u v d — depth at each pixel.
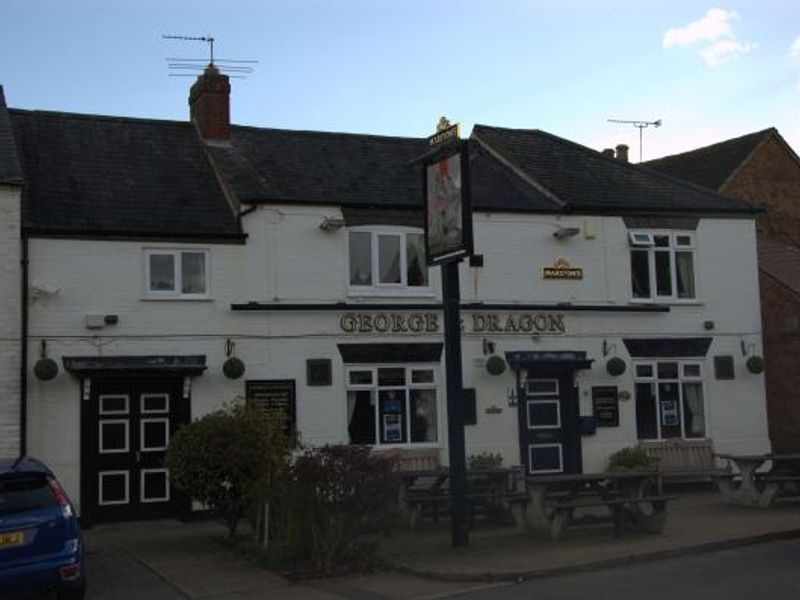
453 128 12.51
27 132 19.16
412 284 18.92
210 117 20.14
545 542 12.84
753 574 10.36
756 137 27.03
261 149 20.30
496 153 22.69
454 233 12.55
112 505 16.62
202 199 18.53
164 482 17.00
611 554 11.62
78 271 16.66
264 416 13.87
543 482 13.25
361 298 18.47
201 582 11.15
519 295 19.52
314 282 18.16
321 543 11.58
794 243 26.59
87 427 16.41
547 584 10.40
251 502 13.37
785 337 21.98
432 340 18.81
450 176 12.70
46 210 16.95
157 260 17.28
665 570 10.90
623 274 20.41
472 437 18.81
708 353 20.86
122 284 16.92
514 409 19.20
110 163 18.89
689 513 15.42
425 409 18.75
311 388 17.89
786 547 12.19
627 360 20.19
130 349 16.83
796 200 27.03
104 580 11.53
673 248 20.92
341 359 18.17
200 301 17.36
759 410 21.08
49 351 16.31
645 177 22.22
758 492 16.06
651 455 19.86
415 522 14.30
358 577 11.23
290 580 11.13
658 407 20.36
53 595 10.84
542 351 19.39
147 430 16.98
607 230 20.41
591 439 19.67
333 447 11.91
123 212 17.48
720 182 26.05
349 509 11.51
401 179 20.20
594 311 20.00
